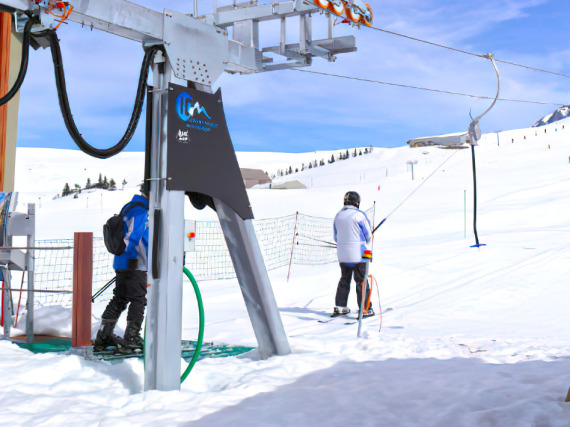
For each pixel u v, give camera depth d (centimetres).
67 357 457
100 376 441
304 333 684
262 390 396
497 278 1045
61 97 390
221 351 568
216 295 1064
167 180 428
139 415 340
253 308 528
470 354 514
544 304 844
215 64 484
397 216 3500
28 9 371
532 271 1081
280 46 552
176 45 440
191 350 571
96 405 372
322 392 382
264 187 11481
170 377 420
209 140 471
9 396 380
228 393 390
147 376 423
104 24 395
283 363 478
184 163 443
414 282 1098
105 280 1299
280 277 1245
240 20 539
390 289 1048
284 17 546
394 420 323
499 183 5212
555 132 13725
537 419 305
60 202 8056
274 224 3130
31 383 414
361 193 5616
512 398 343
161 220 431
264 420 329
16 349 511
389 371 436
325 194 5631
